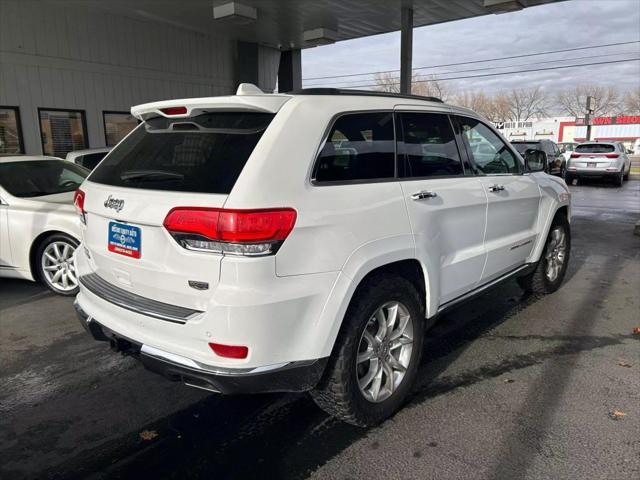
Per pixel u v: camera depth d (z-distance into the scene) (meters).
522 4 10.38
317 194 2.56
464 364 3.85
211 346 2.39
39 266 5.45
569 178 20.12
